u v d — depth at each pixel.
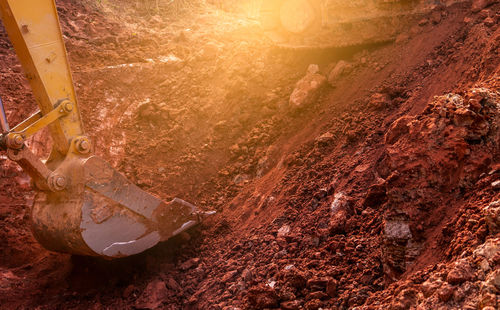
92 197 5.89
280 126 8.41
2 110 5.61
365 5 8.50
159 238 6.55
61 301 6.07
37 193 6.11
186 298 5.88
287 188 6.86
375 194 5.34
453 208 4.19
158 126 9.13
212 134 8.84
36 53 5.76
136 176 8.26
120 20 12.29
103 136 8.70
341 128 7.29
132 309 5.89
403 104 6.73
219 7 14.84
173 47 10.84
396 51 8.07
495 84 4.76
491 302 3.01
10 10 5.55
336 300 4.41
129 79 9.66
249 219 6.95
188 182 8.25
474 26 7.10
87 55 10.02
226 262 6.16
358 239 5.02
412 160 4.44
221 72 9.64
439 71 6.84
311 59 9.05
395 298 3.77
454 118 4.39
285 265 5.30
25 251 6.71
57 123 5.90
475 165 4.21
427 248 4.15
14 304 5.89
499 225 3.59
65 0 11.93
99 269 6.50
